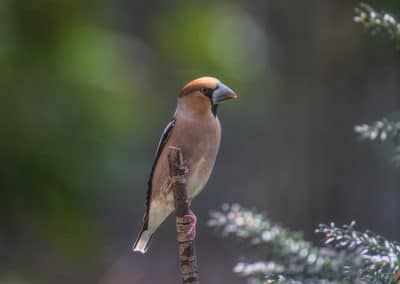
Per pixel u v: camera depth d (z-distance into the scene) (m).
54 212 10.64
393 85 11.67
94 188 10.95
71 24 12.27
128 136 12.45
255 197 20.00
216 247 19.16
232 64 18.03
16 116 10.95
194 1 18.22
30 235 10.72
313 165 12.31
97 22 13.13
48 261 12.42
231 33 18.16
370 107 11.83
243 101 19.66
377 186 11.77
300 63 12.62
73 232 10.71
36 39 11.85
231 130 20.83
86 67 12.13
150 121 17.17
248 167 20.59
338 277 4.37
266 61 18.69
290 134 12.89
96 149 11.25
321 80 12.26
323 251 4.56
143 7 18.69
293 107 12.80
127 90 12.94
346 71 11.97
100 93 11.99
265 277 4.35
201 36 17.66
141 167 17.98
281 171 13.37
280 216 12.97
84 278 16.12
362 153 11.88
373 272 3.81
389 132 4.39
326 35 12.15
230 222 4.67
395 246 3.85
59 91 11.57
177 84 17.94
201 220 20.20
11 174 10.54
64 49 12.12
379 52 11.68
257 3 18.69
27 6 11.86
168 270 18.81
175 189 4.72
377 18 4.41
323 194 12.22
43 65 11.70
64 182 10.73
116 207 18.69
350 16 11.90
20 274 11.81
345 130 12.01
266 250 4.59
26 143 10.73
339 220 11.98
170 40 17.56
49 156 10.76
